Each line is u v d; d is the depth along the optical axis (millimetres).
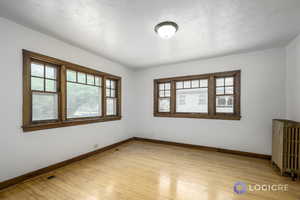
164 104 4375
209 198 1749
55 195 1795
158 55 3441
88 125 3182
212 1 1593
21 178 2092
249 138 3164
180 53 3303
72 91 2941
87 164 2754
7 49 1979
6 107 1966
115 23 2072
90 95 3334
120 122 4195
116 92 4156
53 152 2510
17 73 2072
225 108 3492
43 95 2449
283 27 2164
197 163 2803
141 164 2758
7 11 1793
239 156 3186
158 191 1891
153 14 1849
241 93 3240
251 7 1700
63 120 2654
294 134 2197
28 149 2182
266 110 3016
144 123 4629
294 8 1711
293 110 2584
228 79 3465
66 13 1835
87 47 2969
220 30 2254
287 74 2816
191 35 2426
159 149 3719
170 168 2588
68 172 2414
